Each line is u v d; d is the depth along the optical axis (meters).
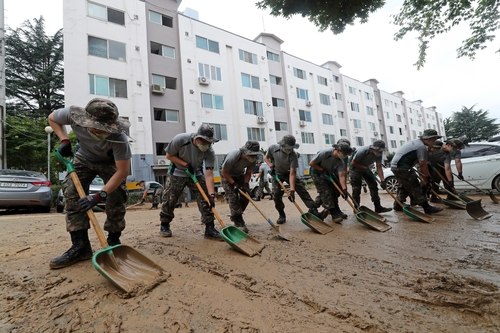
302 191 4.73
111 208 2.50
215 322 1.54
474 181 7.09
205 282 2.08
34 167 16.34
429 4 5.01
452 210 5.43
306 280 2.16
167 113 16.73
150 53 16.48
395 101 39.31
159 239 3.40
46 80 21.98
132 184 12.95
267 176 12.01
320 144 26.05
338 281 2.14
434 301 1.80
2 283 1.95
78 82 13.55
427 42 5.52
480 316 1.64
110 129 1.98
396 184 8.71
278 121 23.31
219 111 18.75
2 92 12.98
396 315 1.64
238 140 19.83
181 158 3.38
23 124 15.51
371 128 32.56
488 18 5.11
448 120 53.22
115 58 14.80
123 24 15.34
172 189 3.47
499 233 3.54
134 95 15.09
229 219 5.39
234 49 20.56
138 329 1.46
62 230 4.04
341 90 30.06
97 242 3.23
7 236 3.57
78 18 13.91
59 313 1.57
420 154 4.88
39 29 22.81
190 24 18.33
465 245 3.08
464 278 2.15
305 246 3.17
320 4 4.16
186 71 17.61
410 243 3.23
